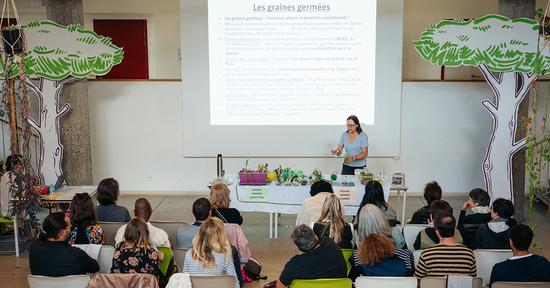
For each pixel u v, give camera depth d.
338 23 7.63
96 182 8.73
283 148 7.96
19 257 5.95
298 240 3.58
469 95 8.36
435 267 3.64
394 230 4.34
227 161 8.59
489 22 6.53
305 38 7.68
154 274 3.86
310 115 7.85
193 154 8.01
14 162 6.05
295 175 6.44
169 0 10.10
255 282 5.18
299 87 7.79
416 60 9.87
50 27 6.93
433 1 9.70
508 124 6.75
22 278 5.39
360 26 7.64
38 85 7.56
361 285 3.44
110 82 8.53
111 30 10.20
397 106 7.82
